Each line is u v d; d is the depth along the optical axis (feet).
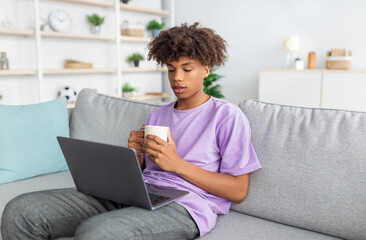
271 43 14.98
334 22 13.46
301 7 14.10
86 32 14.71
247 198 3.92
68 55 14.30
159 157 3.47
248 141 3.79
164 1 17.84
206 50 3.78
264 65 15.28
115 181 3.21
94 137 5.87
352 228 3.32
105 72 15.78
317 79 12.39
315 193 3.51
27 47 12.86
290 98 13.01
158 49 3.98
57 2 13.56
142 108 5.59
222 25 16.21
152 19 17.38
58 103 6.10
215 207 3.68
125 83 16.49
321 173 3.52
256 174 3.90
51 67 13.80
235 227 3.61
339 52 12.88
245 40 15.65
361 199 3.30
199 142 3.81
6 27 11.85
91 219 2.97
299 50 14.39
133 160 2.87
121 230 2.84
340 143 3.53
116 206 3.74
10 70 11.58
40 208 3.36
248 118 4.21
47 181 5.33
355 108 11.82
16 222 3.29
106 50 15.71
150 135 3.51
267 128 4.01
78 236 2.84
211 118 3.90
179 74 3.82
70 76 14.47
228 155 3.73
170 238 3.17
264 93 13.51
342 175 3.42
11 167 5.27
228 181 3.64
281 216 3.69
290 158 3.73
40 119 5.74
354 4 12.94
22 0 12.50
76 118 6.27
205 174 3.59
